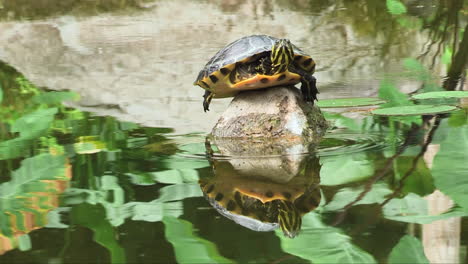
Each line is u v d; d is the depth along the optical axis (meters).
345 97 6.39
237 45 5.02
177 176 3.90
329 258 2.49
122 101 6.52
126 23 9.66
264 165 4.11
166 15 9.90
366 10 9.50
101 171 4.08
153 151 4.63
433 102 5.95
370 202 3.22
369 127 5.11
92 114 6.05
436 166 3.85
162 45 8.71
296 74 4.92
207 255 2.56
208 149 4.64
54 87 7.25
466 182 3.45
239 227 2.90
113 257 2.58
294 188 3.53
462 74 7.12
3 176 4.04
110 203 3.37
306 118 5.01
